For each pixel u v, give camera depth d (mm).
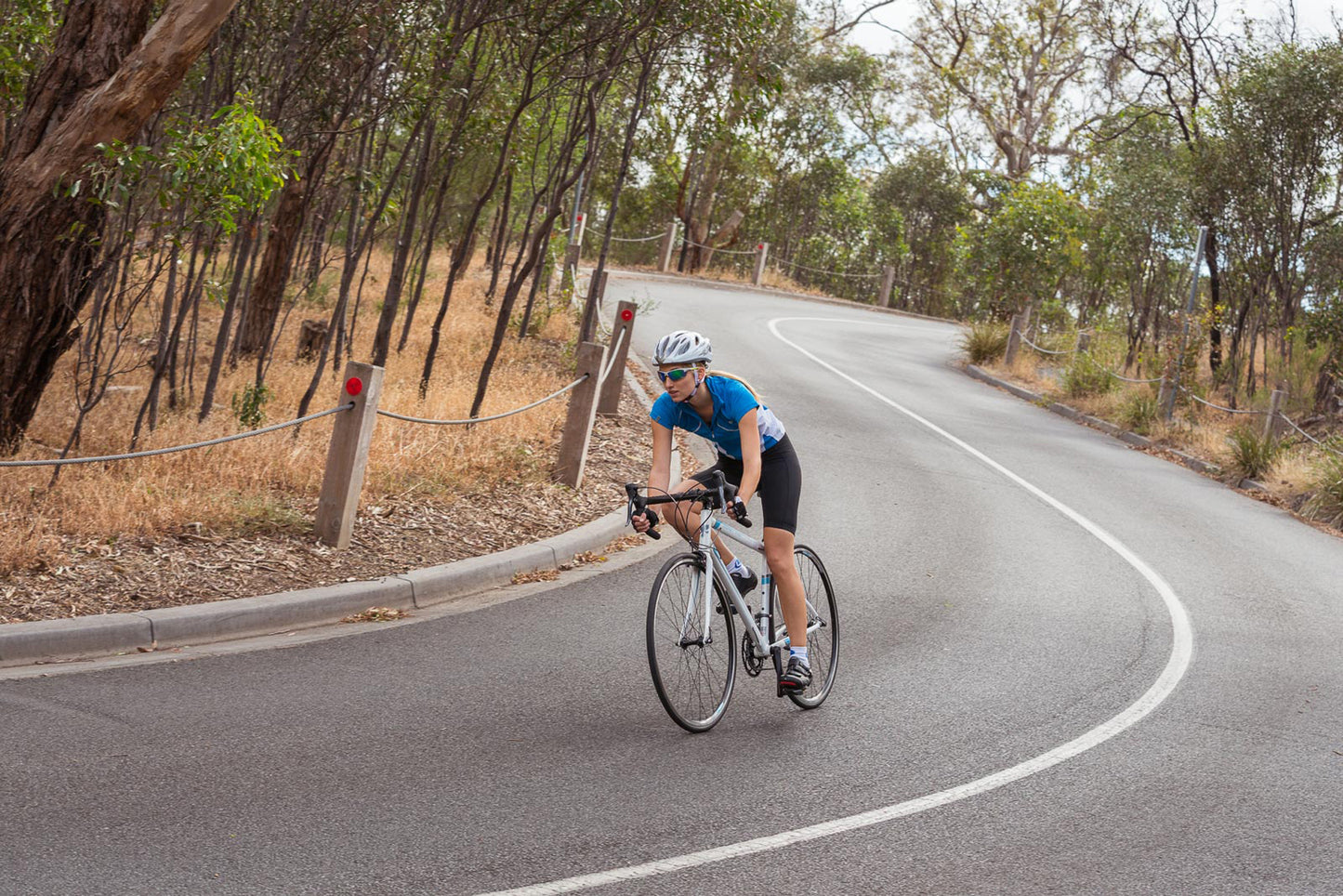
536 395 12711
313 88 9820
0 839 3754
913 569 9008
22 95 8578
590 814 4414
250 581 6543
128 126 7449
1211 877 4355
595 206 36094
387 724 5086
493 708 5418
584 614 7062
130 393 11281
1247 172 20672
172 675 5395
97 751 4492
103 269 8094
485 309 18609
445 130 12477
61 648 5473
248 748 4676
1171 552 10445
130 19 7680
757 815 4566
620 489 10203
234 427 9727
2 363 8000
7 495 7164
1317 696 6770
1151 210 24656
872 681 6422
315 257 13234
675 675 5348
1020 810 4844
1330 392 18891
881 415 16609
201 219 7613
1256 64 20906
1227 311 21859
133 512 6980
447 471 9250
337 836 4023
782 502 5680
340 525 7293
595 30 11328
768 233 39625
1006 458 14484
